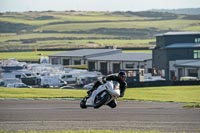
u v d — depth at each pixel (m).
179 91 176.50
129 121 76.62
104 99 80.69
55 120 76.94
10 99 118.06
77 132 61.22
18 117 80.69
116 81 81.19
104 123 73.50
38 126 69.06
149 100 123.81
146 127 69.56
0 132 61.06
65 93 141.25
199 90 183.62
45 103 107.44
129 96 137.00
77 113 87.38
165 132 64.44
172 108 99.81
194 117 83.38
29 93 138.50
